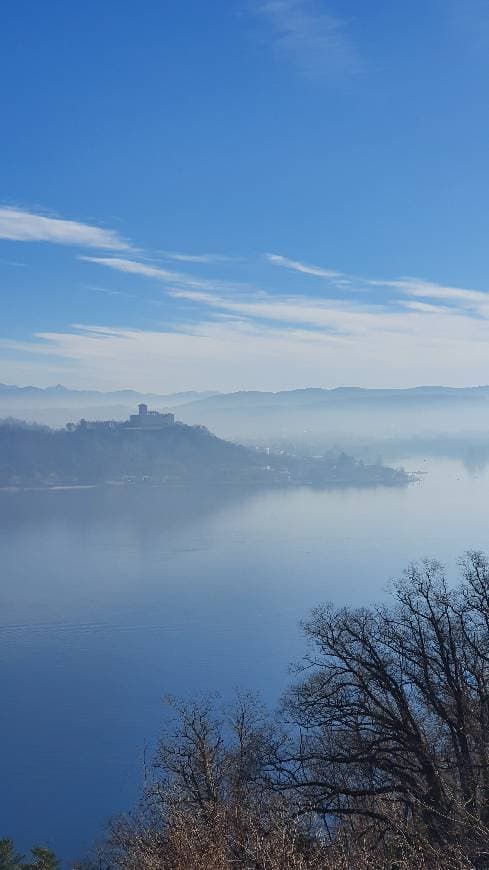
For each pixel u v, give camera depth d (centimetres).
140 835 1493
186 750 1944
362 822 1702
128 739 5756
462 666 1862
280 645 8181
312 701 1914
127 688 7025
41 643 8694
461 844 1397
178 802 1622
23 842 4288
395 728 1783
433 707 1831
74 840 4253
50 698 6844
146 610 10044
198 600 10544
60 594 11144
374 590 10675
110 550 15012
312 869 1207
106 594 11081
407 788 1691
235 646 8219
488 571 2948
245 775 1800
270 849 1216
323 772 1852
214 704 5966
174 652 8119
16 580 12250
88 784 5053
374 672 1847
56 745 5703
